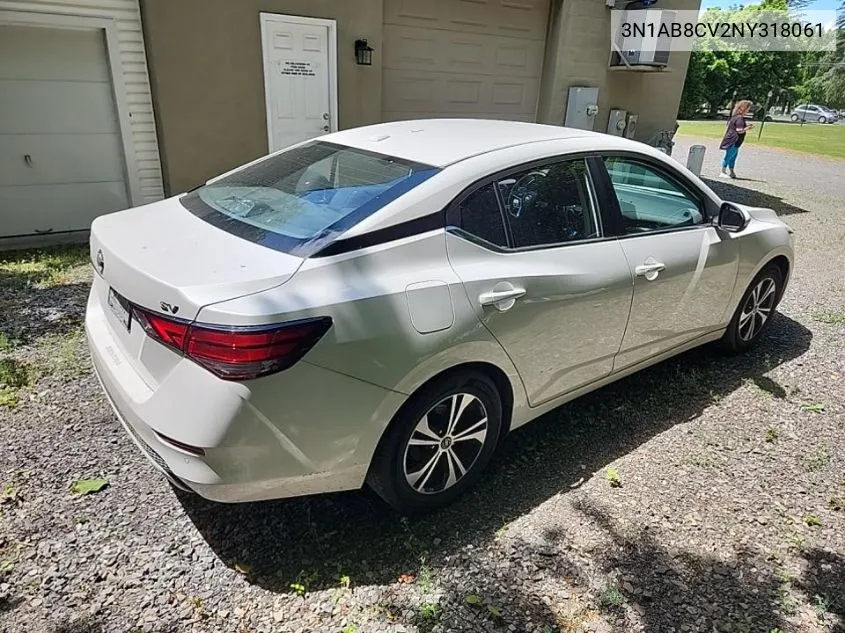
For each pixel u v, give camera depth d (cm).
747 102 1269
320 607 204
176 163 666
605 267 279
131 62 633
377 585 214
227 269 201
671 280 314
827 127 3634
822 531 248
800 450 304
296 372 192
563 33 907
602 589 215
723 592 216
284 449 198
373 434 216
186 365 190
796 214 921
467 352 232
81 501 247
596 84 975
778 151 2006
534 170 265
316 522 243
